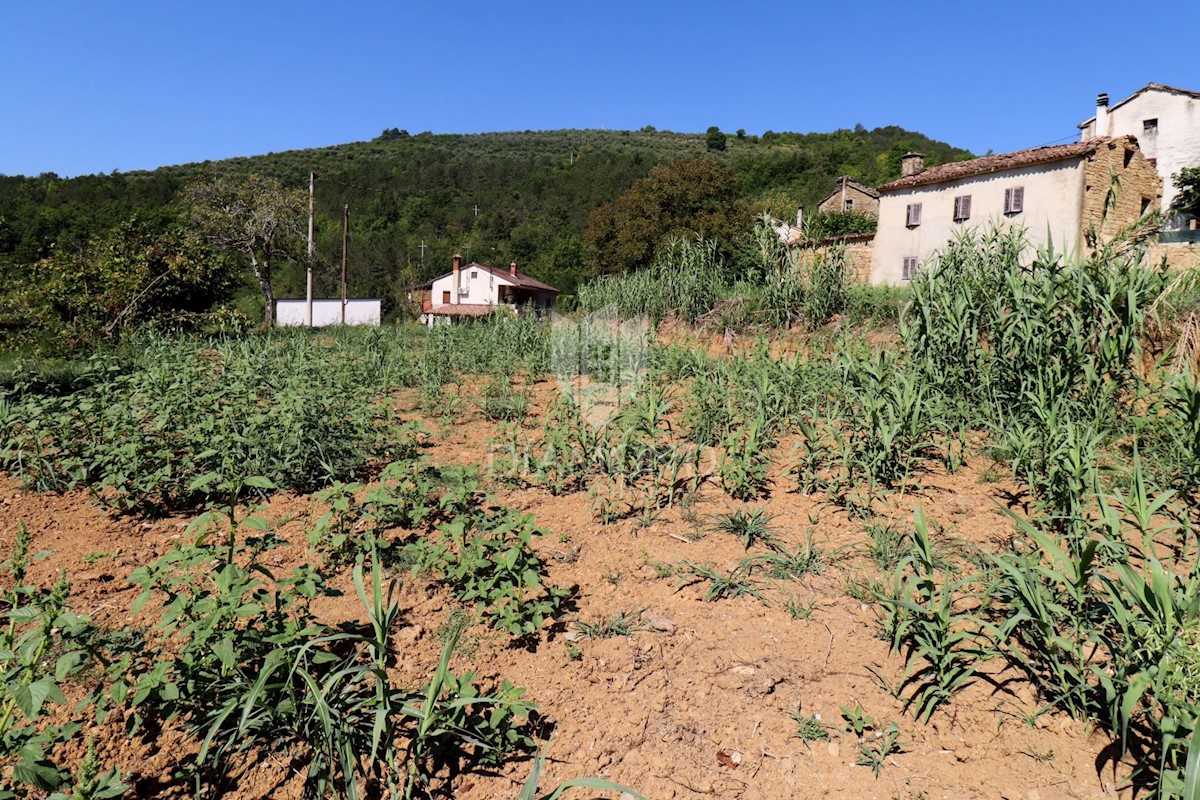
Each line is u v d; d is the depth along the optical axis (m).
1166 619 2.41
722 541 4.29
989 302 6.96
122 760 2.36
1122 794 2.34
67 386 8.29
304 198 33.50
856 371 6.62
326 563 3.88
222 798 2.25
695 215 29.16
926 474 5.41
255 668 2.56
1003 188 20.78
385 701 2.31
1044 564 3.71
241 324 16.00
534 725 2.66
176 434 5.58
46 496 4.99
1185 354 6.48
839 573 3.88
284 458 5.20
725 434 6.30
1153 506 3.08
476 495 4.55
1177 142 27.34
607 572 3.89
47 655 2.80
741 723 2.70
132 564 3.83
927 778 2.43
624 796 2.35
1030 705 2.77
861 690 2.88
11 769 2.28
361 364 10.04
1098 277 6.19
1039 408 5.34
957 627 3.25
